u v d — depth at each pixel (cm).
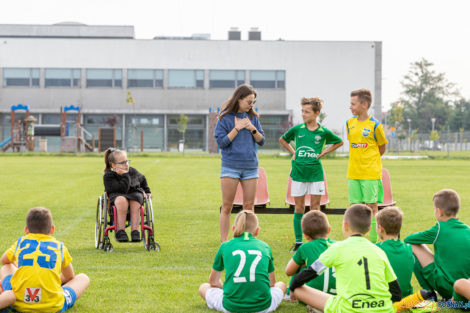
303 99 786
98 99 6309
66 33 6881
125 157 775
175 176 2198
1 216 1092
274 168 2781
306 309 496
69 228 967
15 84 6253
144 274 632
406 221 1039
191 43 6366
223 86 6412
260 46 6419
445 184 1889
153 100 6356
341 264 423
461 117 11100
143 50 6334
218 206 1288
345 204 1328
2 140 6228
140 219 779
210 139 5425
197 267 669
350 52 6469
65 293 476
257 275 457
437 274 503
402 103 10950
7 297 442
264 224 1033
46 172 2381
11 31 6781
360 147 791
